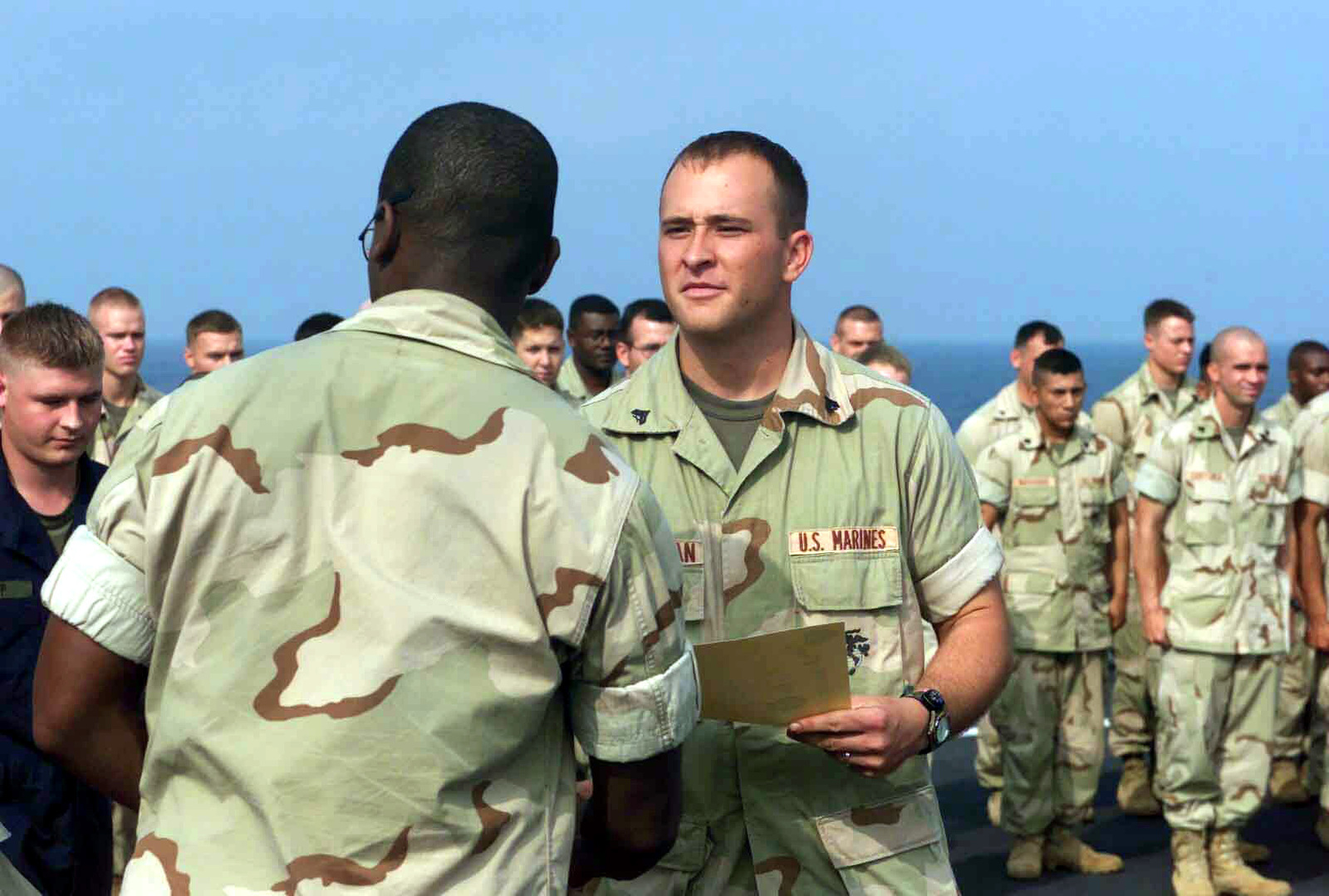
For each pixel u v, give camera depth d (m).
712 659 2.82
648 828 2.36
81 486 4.45
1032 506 7.38
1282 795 8.48
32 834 4.14
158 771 2.15
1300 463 7.30
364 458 2.14
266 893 2.02
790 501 3.18
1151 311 9.34
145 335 7.77
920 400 3.28
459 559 2.12
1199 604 6.96
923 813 3.19
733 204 3.10
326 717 2.05
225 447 2.12
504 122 2.33
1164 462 7.13
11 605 4.14
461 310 2.27
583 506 2.16
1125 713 8.39
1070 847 7.31
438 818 2.06
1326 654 7.48
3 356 4.27
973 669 3.20
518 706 2.12
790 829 3.13
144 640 2.23
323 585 2.11
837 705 2.90
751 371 3.22
